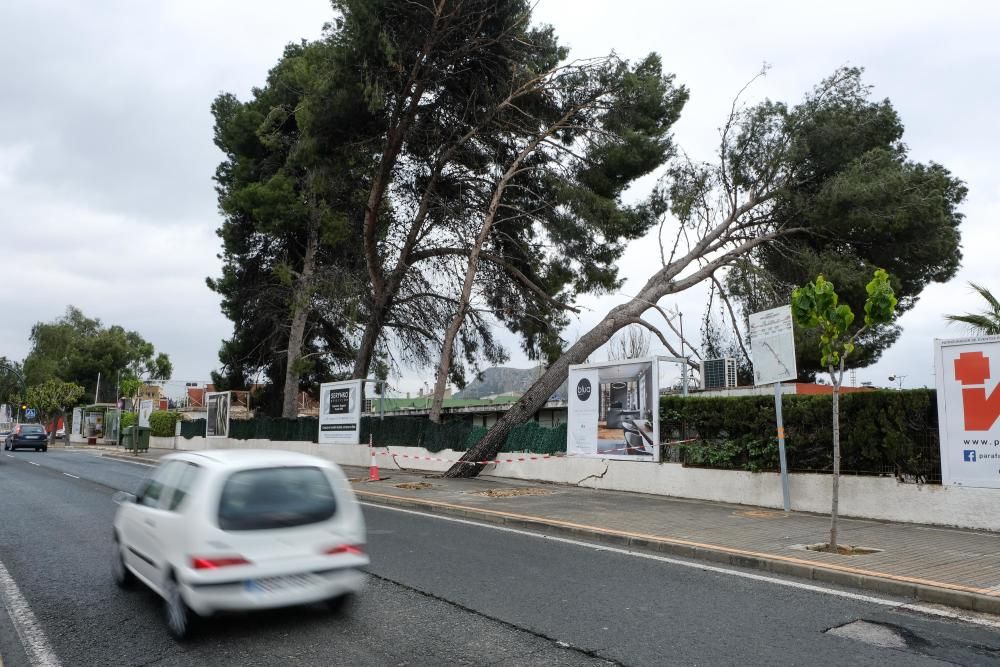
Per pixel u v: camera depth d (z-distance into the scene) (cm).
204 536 571
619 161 2172
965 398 1077
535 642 586
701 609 687
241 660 544
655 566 891
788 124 1908
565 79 2203
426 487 1783
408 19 2131
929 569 802
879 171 1823
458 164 2511
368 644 581
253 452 673
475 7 2136
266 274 3572
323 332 3656
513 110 2316
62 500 1566
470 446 2150
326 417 2819
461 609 685
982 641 592
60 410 7081
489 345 2931
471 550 997
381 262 2669
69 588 768
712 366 2306
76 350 7869
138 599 721
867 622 646
